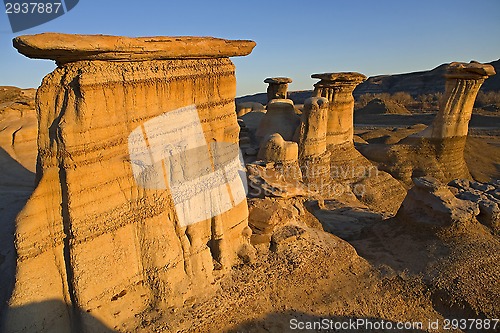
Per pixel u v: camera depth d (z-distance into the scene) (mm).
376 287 8242
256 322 6672
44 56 4582
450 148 21906
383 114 48406
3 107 13172
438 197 10367
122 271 5645
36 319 4824
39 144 5016
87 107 4926
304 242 8688
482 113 44000
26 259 4828
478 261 8867
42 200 4977
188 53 6047
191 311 6109
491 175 24375
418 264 9070
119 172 5543
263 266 7664
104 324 5324
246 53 7363
